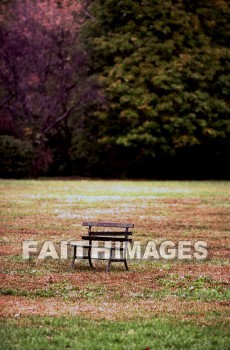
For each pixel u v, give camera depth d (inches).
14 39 3216.0
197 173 3646.7
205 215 1653.5
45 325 668.7
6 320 681.6
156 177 3597.4
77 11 3506.4
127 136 3277.6
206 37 3526.1
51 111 3307.1
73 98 3380.9
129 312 729.6
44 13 3299.7
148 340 615.8
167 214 1657.2
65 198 2017.7
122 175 3479.3
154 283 895.7
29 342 604.4
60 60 3351.4
